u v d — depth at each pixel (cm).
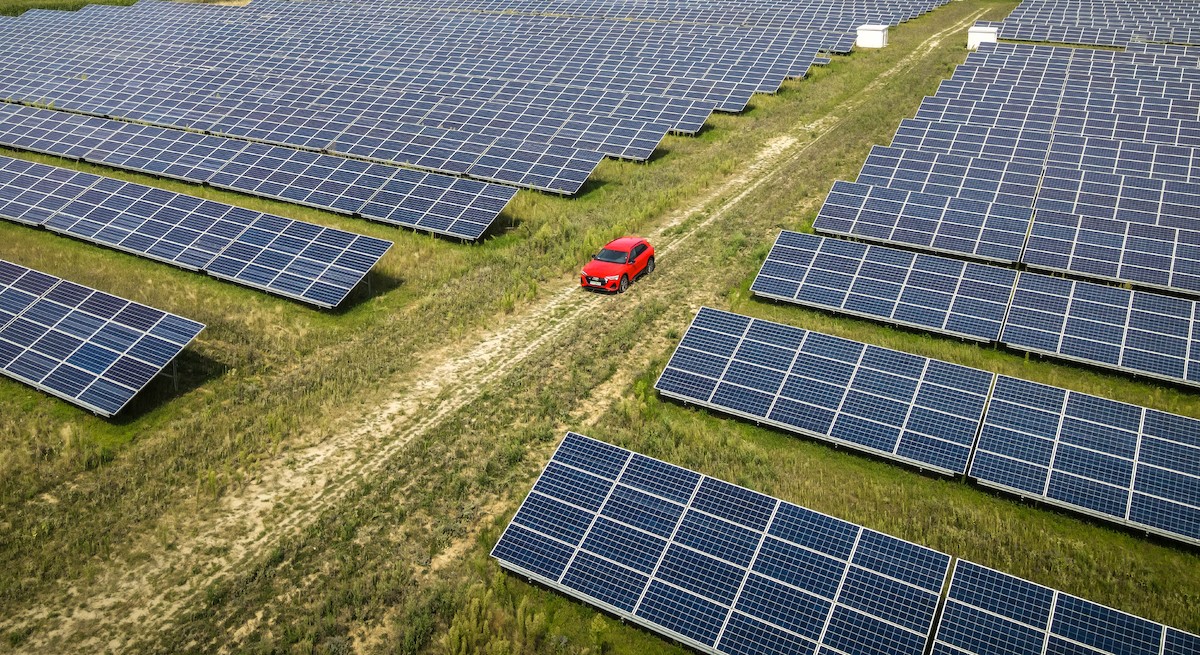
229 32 9119
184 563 2339
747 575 2105
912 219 4106
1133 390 2986
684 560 2166
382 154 5534
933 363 2814
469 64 7662
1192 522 2272
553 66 7519
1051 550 2309
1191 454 2395
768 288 3625
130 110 6694
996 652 1889
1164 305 3114
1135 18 9725
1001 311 3272
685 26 8988
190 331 3169
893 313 3391
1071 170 4444
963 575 2027
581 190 5097
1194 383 2895
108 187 4738
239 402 3050
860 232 4128
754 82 6988
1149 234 3719
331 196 4831
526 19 9300
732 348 3056
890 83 7319
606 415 2947
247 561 2347
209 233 4200
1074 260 3697
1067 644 1877
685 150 5809
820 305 3512
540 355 3316
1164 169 4703
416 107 6347
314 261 3859
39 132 6128
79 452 2780
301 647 2053
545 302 3769
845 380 2848
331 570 2291
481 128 5850
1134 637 1866
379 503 2539
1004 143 5178
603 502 2333
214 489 2584
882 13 10156
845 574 2067
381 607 2180
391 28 9100
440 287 3906
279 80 7231
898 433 2666
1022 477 2467
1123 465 2422
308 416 2958
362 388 3127
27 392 3142
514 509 2520
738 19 10075
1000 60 7638
